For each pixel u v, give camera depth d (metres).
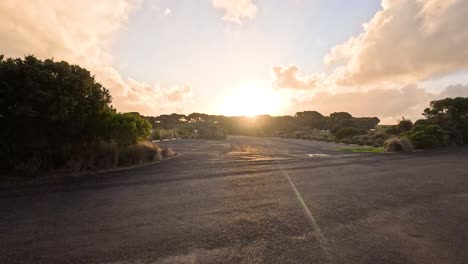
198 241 4.26
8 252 3.80
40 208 5.77
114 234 4.48
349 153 19.36
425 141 23.09
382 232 4.75
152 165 12.17
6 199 6.41
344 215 5.66
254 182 8.92
